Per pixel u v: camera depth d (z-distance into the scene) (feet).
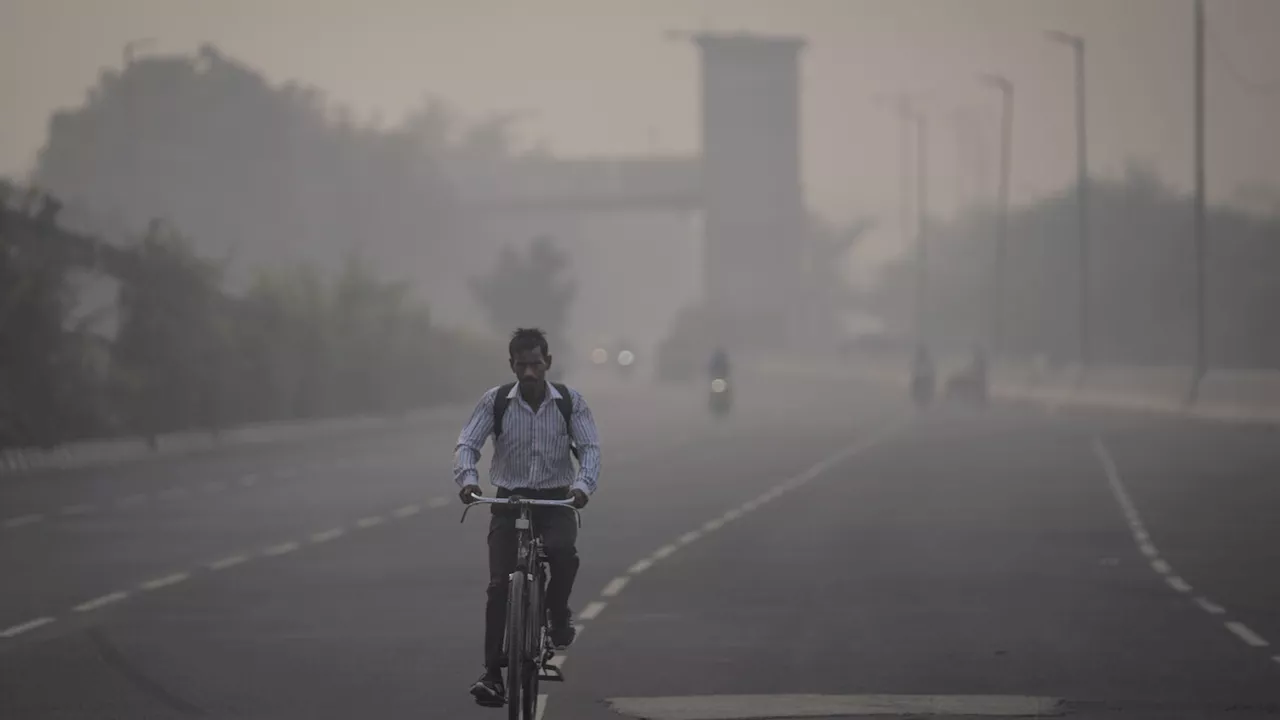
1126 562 254.06
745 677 160.76
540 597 127.13
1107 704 147.54
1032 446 561.43
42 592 222.69
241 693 153.17
